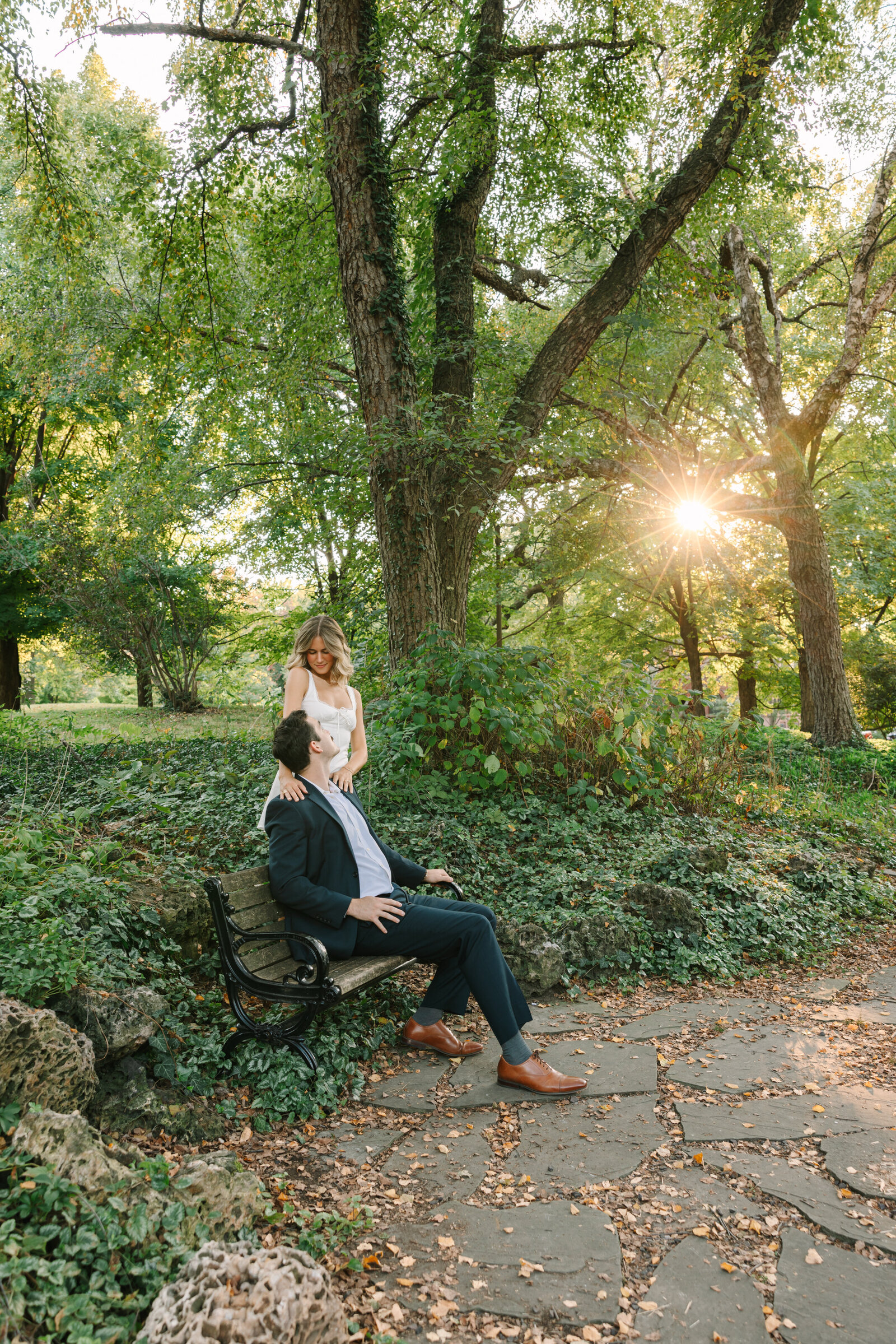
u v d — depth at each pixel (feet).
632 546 65.00
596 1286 7.21
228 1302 5.59
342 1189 8.75
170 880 14.11
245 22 37.55
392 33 32.63
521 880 18.49
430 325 37.91
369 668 30.01
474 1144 9.82
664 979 16.31
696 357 59.16
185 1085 9.95
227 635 79.87
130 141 40.98
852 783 43.78
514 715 22.02
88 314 47.21
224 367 40.09
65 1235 6.09
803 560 57.16
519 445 30.35
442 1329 6.70
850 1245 7.89
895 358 64.95
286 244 40.45
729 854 22.86
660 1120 10.45
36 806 18.65
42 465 71.87
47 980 9.02
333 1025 12.22
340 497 42.50
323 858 11.98
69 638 79.00
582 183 36.29
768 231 59.16
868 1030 13.89
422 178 35.06
